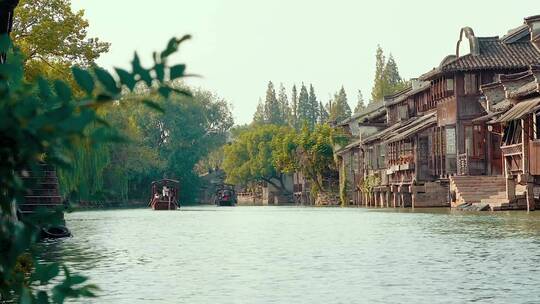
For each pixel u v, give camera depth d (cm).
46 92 334
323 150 10081
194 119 12681
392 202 7456
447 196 6344
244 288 1387
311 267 1727
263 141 13288
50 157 336
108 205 10869
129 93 343
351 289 1347
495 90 5419
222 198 11731
